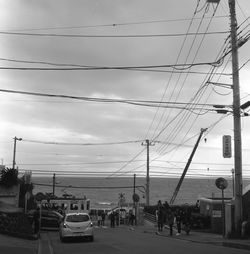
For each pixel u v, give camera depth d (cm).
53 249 2212
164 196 17438
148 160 6338
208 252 1911
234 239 2495
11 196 4556
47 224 4116
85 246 2336
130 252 1959
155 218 4953
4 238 2622
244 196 2780
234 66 2561
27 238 2755
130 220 5300
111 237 2961
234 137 2583
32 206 5150
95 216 6456
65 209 5397
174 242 2480
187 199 15925
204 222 3634
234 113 2573
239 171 2583
